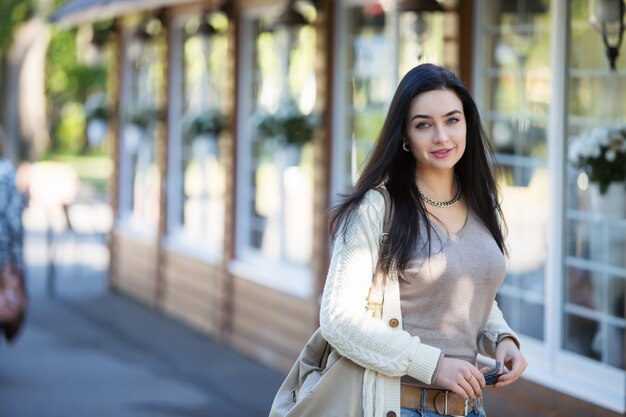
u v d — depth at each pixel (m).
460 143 3.68
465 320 3.67
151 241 13.68
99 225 22.05
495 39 7.25
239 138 11.02
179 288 12.76
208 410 8.74
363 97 8.77
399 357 3.50
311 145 9.59
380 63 8.50
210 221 11.95
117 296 14.67
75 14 13.13
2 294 8.52
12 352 11.09
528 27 6.96
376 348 3.51
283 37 9.97
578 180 6.59
